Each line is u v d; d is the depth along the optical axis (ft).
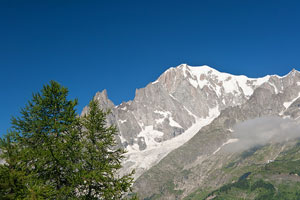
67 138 81.41
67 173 79.61
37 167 76.28
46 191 70.79
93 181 81.56
